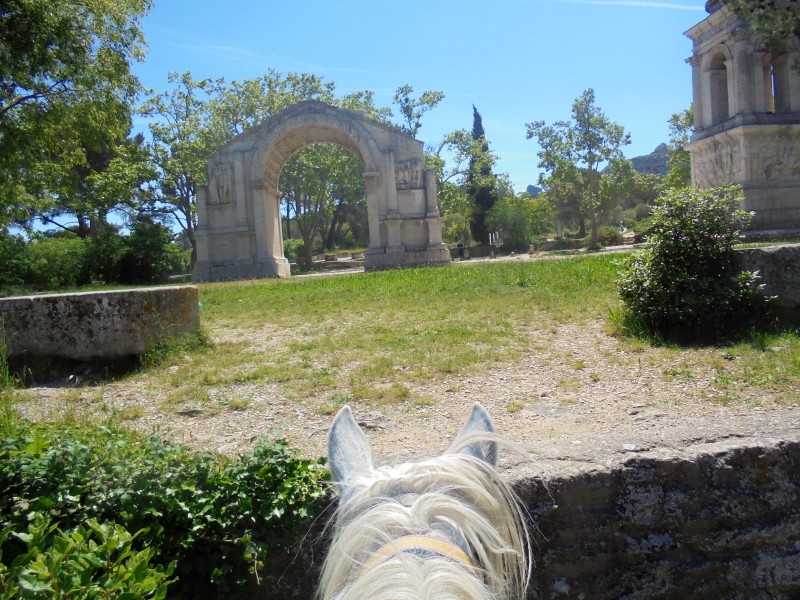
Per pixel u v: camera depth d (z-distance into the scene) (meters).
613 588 3.42
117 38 20.73
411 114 55.59
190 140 48.09
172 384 7.35
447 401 6.36
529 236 69.00
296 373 7.54
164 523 3.21
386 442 5.18
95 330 8.15
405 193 35.12
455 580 1.37
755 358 6.92
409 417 5.89
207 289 21.89
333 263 56.09
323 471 3.40
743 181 29.09
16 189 22.81
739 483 3.57
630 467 3.46
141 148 47.78
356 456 2.06
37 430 4.19
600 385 6.65
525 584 1.84
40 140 20.83
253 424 5.88
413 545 1.50
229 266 36.25
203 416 6.18
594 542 3.39
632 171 56.41
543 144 53.41
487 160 56.12
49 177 23.12
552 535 3.34
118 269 39.00
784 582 3.57
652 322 8.48
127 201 44.47
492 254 55.31
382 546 1.56
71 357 8.12
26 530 3.14
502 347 8.45
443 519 1.64
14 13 17.62
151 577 2.51
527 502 3.30
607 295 11.60
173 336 8.77
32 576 2.32
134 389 7.25
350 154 52.94
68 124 20.81
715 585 3.52
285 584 3.23
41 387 7.62
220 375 7.61
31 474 3.35
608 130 52.09
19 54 18.16
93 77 20.44
